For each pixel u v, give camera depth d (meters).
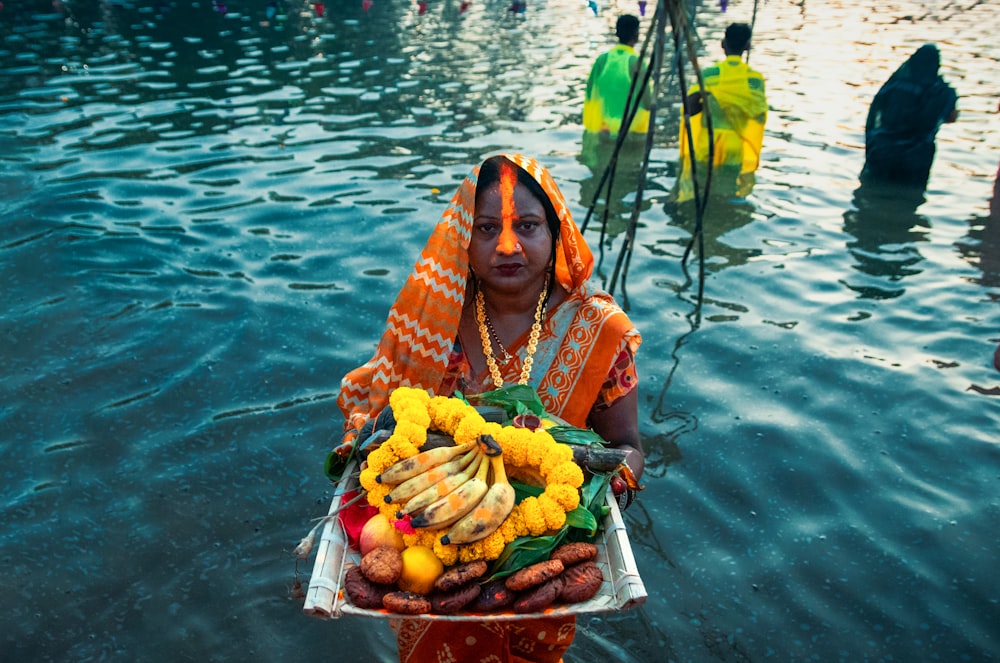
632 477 2.24
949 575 3.43
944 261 6.28
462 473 2.09
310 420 4.38
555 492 2.06
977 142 9.20
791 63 12.88
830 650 3.10
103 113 10.02
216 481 3.96
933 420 4.41
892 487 3.94
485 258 2.30
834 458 4.12
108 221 6.80
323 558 2.05
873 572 3.46
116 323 5.24
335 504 2.21
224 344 5.05
